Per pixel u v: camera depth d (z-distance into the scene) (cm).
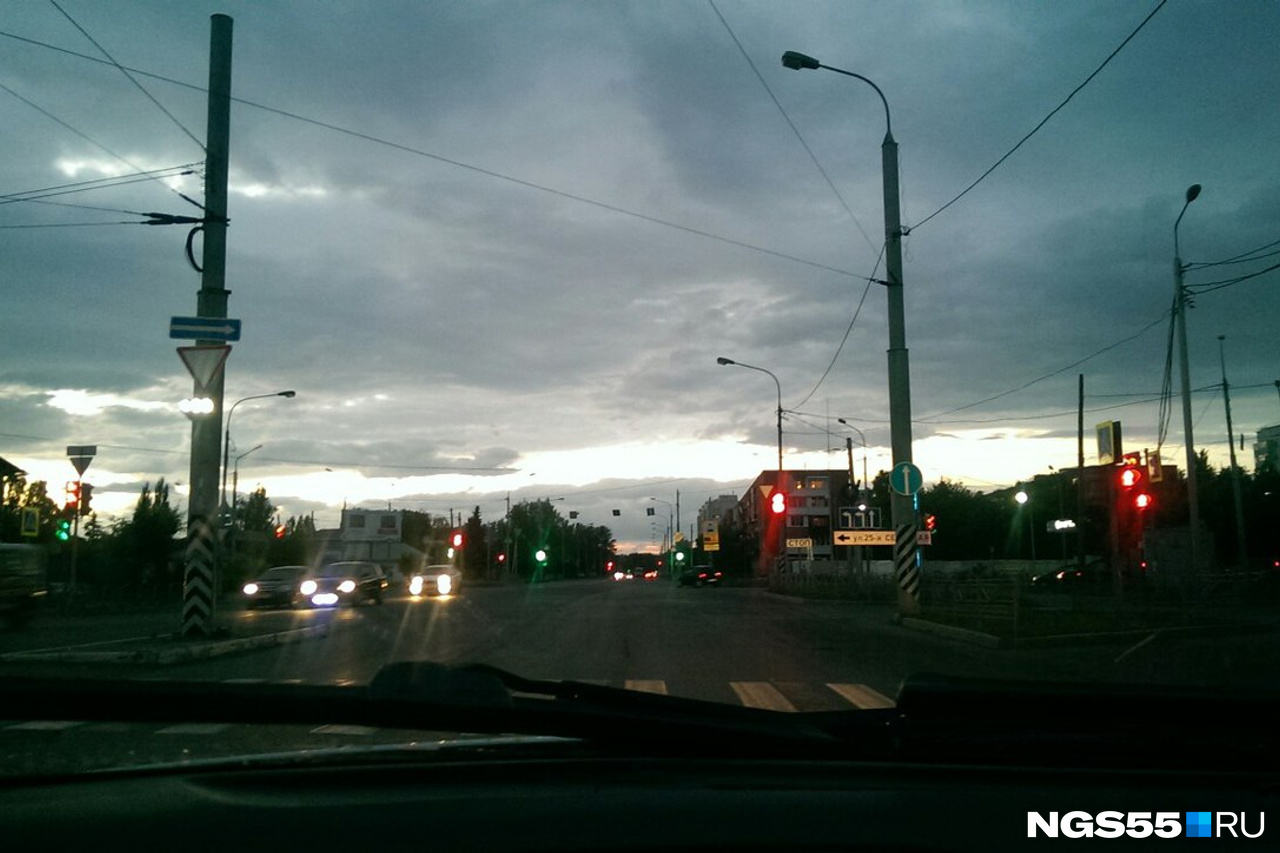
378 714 205
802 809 169
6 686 194
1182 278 3072
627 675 1346
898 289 2333
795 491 11081
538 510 12750
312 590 3312
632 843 157
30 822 165
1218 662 1538
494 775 191
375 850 153
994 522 8169
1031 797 178
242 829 159
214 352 1616
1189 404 3056
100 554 4425
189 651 1475
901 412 2333
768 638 1936
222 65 1717
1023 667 1489
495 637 1941
